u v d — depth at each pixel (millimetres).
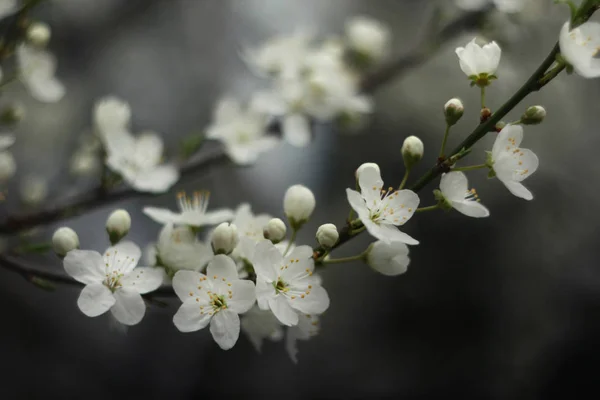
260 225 485
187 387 932
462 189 455
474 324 866
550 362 834
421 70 974
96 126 569
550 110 906
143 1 1049
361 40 730
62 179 811
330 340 900
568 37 445
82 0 992
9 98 900
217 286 457
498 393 834
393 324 887
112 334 939
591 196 887
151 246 510
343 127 687
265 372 927
